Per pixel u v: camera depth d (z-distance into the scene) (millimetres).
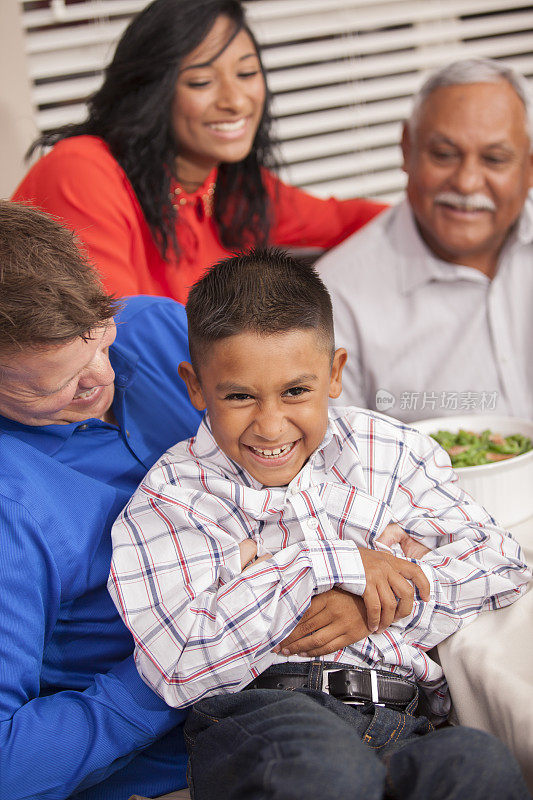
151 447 1155
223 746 877
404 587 996
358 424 1131
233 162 1884
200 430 1089
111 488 1063
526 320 1658
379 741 944
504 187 1526
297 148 2461
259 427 975
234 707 941
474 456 1274
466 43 2594
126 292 1638
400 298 1681
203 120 1742
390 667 1028
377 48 2482
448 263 1646
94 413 1058
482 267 1660
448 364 1687
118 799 1040
